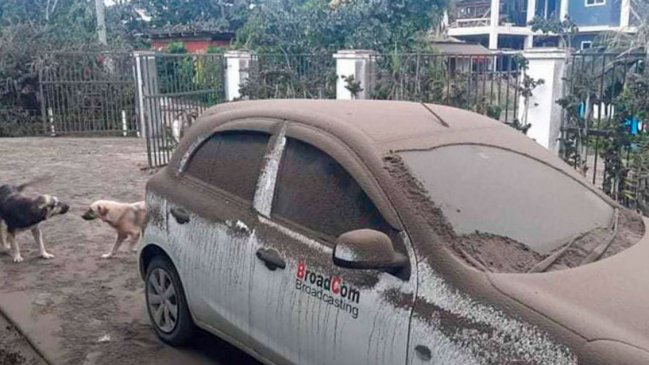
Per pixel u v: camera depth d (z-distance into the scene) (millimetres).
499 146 3592
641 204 7176
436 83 11484
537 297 2506
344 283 3023
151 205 4500
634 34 15070
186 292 4172
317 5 24984
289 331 3330
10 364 4387
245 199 3740
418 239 2814
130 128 17953
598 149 8656
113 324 4930
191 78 17062
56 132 17719
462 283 2643
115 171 11672
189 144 4348
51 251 6762
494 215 3047
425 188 3010
